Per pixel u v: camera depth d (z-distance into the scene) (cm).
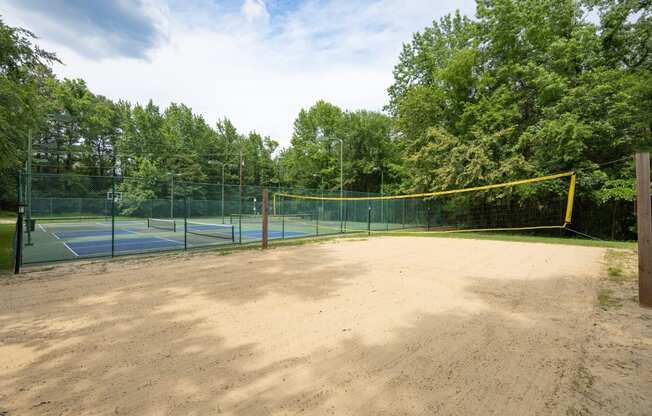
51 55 1212
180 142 4862
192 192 3569
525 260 883
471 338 359
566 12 1798
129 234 1789
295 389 253
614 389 257
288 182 4831
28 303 478
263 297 515
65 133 4038
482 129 1906
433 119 2375
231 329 380
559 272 723
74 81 4328
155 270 723
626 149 1652
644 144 1608
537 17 1791
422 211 2319
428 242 1332
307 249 1085
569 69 1727
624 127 1609
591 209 1981
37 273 694
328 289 567
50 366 290
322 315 433
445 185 1934
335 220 2552
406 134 2591
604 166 1717
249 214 3309
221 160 5366
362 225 2408
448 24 2836
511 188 1733
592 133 1520
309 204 2625
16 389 252
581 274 704
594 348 335
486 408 230
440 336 364
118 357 308
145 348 328
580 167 1627
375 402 236
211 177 5191
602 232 1973
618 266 799
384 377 273
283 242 1316
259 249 1080
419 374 279
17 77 1188
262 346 334
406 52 3225
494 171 1728
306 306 471
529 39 1828
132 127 4447
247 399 239
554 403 237
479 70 2138
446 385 261
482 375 278
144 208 2939
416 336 364
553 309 465
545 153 1705
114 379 268
